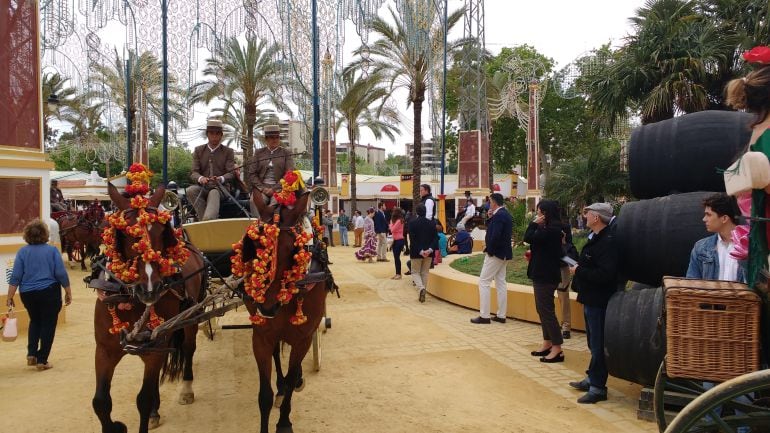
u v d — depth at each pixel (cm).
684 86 1542
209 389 667
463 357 785
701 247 493
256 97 1892
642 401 567
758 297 348
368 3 912
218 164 764
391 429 541
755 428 335
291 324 504
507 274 1218
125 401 620
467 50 2823
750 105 327
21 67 975
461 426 549
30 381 700
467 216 2116
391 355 796
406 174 4581
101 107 2547
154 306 472
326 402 613
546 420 565
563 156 4422
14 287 742
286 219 490
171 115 1082
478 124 2767
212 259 670
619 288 671
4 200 953
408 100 2589
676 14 1694
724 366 353
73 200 3328
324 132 3092
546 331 771
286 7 884
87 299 1280
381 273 1703
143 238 436
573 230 2133
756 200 318
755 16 1570
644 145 695
